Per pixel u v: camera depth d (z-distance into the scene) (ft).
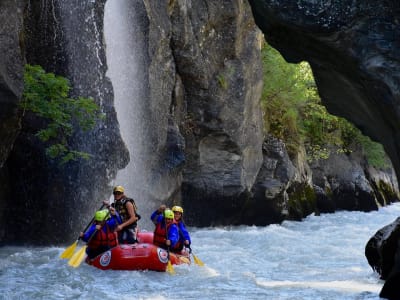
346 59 63.16
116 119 127.03
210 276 88.12
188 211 163.22
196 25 153.48
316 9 61.05
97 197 125.29
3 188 114.73
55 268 89.30
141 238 98.63
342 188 227.20
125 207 94.02
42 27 117.91
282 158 183.83
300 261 109.50
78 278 84.07
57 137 118.73
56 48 119.96
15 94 89.45
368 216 209.46
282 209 182.39
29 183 118.42
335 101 74.49
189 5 151.53
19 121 100.07
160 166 146.51
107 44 136.98
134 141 138.31
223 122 160.97
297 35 65.31
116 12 136.15
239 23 163.02
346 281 86.58
